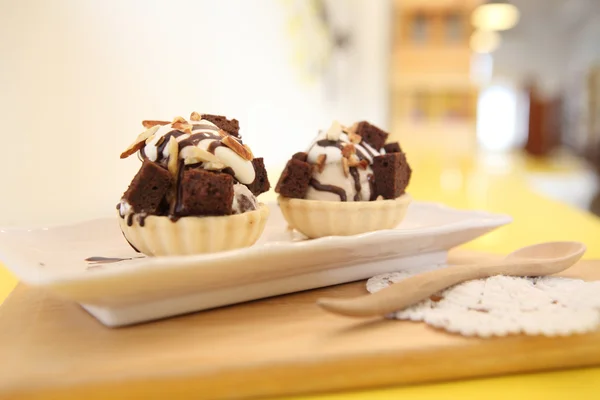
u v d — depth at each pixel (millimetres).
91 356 206
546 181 1413
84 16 446
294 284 277
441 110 1151
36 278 208
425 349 207
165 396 193
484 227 328
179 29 571
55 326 235
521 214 570
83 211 451
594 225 511
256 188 325
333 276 291
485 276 270
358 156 350
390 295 232
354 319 240
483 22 1793
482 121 3336
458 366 209
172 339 220
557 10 2965
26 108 396
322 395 201
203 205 277
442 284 251
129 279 213
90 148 456
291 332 226
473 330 215
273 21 823
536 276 283
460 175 943
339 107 1252
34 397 188
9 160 387
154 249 284
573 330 211
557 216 558
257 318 243
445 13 1109
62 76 426
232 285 253
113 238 345
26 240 313
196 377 194
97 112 462
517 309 232
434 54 1126
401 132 1163
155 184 280
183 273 223
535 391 202
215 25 644
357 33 1385
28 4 394
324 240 259
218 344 215
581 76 2855
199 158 281
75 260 301
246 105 726
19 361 202
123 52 490
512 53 3410
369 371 204
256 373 197
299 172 347
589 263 326
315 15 1047
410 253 313
